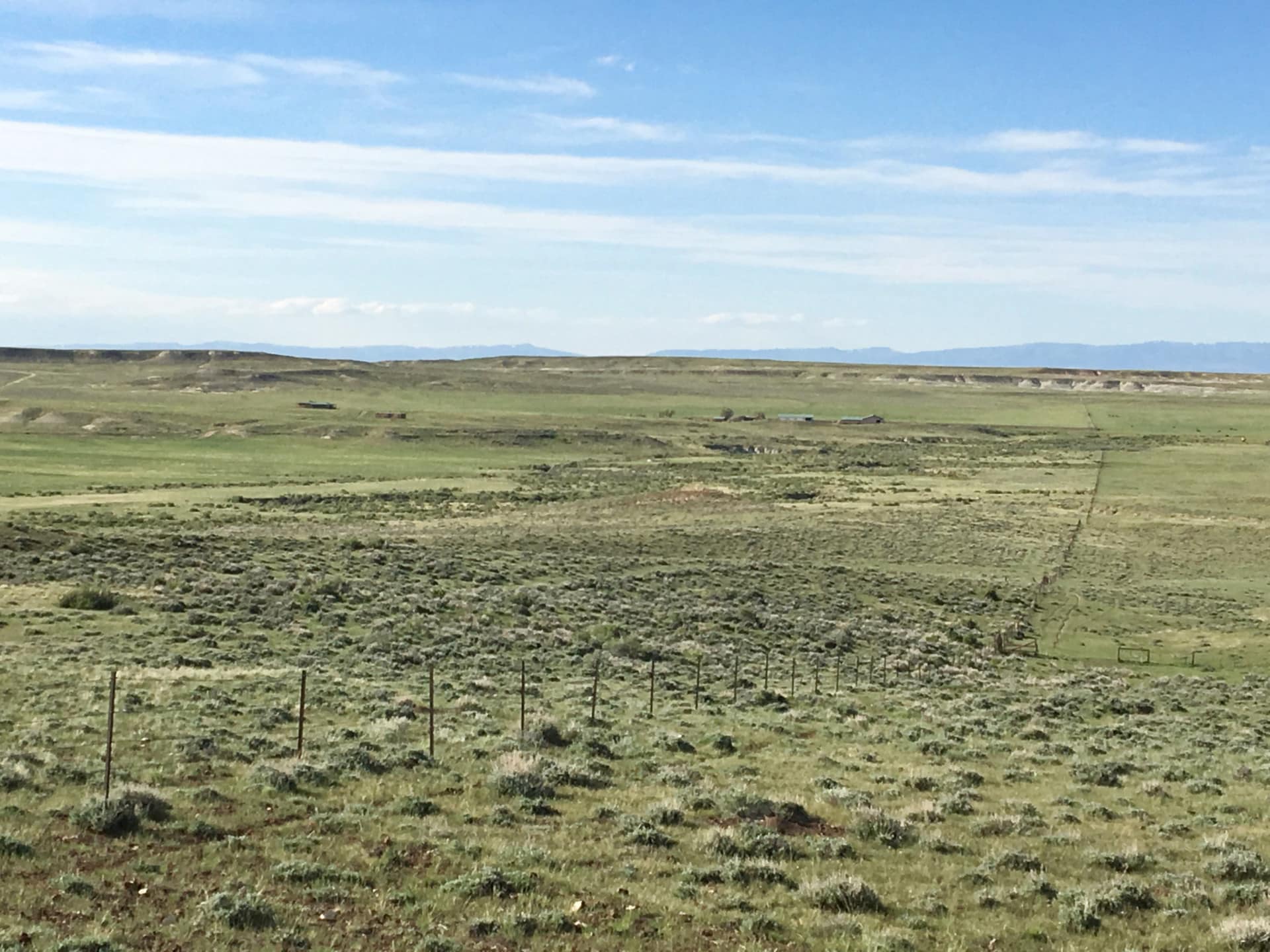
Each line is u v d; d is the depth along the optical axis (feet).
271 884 43.39
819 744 87.66
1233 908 46.83
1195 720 115.96
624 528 319.68
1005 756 87.61
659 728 89.35
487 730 82.02
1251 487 450.30
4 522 231.50
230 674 101.60
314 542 248.93
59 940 35.55
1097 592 240.53
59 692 86.94
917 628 190.39
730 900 44.73
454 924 40.40
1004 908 46.21
